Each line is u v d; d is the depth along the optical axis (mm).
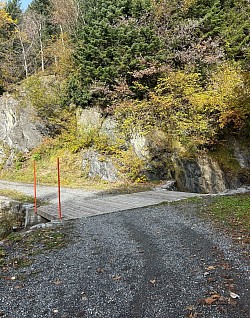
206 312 3088
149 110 17234
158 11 19453
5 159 21641
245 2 20969
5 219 10414
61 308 3326
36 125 21422
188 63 17844
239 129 16969
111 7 19328
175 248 5246
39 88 21422
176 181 15492
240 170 15844
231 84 15492
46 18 30578
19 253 5398
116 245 5605
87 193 13539
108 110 18031
